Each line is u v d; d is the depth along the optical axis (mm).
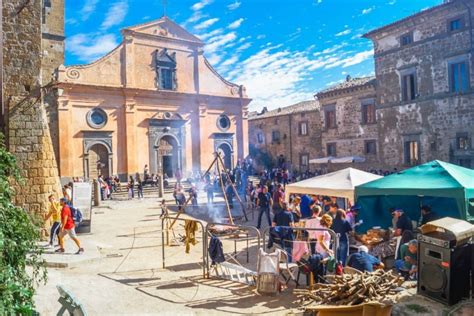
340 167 30578
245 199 23469
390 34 24516
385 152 25344
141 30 32156
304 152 36375
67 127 28078
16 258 3652
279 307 6617
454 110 20625
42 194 12656
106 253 10969
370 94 27469
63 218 10492
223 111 36188
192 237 9500
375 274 5918
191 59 35000
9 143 12367
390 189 8992
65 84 27938
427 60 22031
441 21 21141
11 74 12586
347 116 29688
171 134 33312
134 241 12781
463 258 4770
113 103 30547
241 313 6359
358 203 10234
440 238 4848
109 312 6363
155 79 32812
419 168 9523
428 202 10703
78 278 8305
